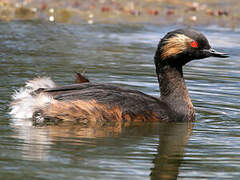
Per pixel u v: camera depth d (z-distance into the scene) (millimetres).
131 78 17266
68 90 13219
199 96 15562
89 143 11289
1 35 23766
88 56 20500
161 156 10609
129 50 22016
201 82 17266
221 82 17344
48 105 12867
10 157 10234
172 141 11633
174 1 31531
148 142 11508
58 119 12852
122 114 12891
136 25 27625
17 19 27750
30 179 9250
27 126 12320
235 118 13602
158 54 13961
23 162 10008
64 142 11250
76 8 29969
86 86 13320
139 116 13000
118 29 26594
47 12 29203
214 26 27750
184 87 13859
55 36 24250
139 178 9469
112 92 13141
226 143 11562
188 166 10180
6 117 12875
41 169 9703
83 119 12852
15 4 29781
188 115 13555
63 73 17500
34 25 26547
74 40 23641
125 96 13125
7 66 18156
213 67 19844
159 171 9820
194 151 11008
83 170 9719
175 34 13711
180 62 13852
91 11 29781
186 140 11734
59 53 20812
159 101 13578
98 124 12789
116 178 9414
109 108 12852
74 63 19156
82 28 26484
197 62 20922
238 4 31438
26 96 13203
